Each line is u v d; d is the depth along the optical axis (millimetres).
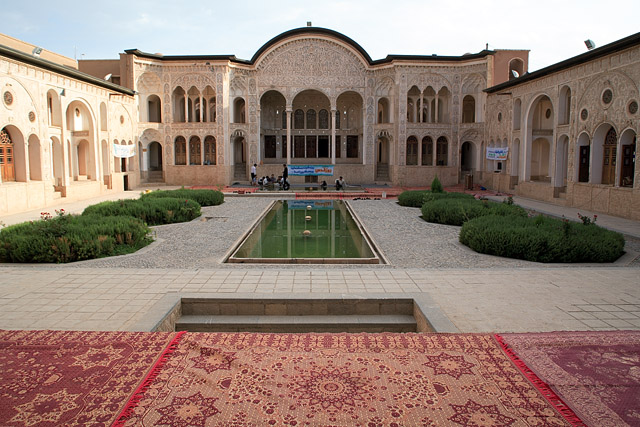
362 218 15016
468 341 4508
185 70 26281
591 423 3158
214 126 26719
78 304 5836
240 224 13758
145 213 13430
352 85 28094
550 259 8703
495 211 13289
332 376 3820
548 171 22109
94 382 3699
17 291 6387
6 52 14391
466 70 26516
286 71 27891
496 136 24641
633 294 6324
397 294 6270
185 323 5820
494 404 3402
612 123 14945
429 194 17922
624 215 14398
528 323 5207
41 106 16516
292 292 6379
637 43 13594
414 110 28406
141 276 7219
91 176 21156
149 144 27500
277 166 28406
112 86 21781
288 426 3141
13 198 14977
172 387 3635
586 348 4363
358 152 31328
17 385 3652
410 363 4059
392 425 3150
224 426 3139
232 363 4031
